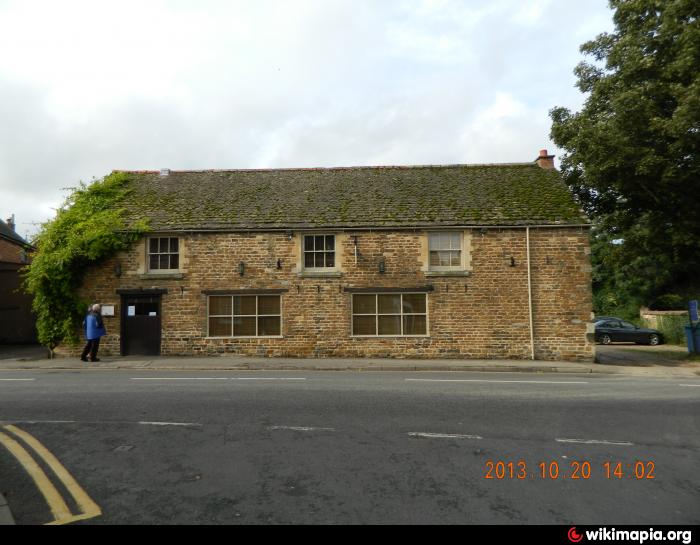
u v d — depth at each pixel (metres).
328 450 5.50
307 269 14.98
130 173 18.88
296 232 14.98
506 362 13.77
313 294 14.86
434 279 14.74
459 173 18.23
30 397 8.41
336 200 16.41
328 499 4.19
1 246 26.50
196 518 3.85
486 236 14.76
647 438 6.04
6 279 19.73
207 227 14.95
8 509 4.00
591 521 3.84
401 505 4.09
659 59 14.77
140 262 14.96
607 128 14.81
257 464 5.05
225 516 3.88
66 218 15.22
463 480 4.65
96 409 7.48
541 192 16.38
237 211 15.79
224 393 8.76
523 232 14.70
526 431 6.32
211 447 5.61
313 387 9.43
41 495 4.31
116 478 4.69
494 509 4.03
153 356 14.70
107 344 14.85
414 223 14.83
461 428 6.43
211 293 14.85
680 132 12.94
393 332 14.78
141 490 4.40
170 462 5.12
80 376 11.10
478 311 14.61
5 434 6.15
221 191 17.33
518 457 5.31
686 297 29.55
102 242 14.65
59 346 14.92
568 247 14.57
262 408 7.54
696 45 13.20
